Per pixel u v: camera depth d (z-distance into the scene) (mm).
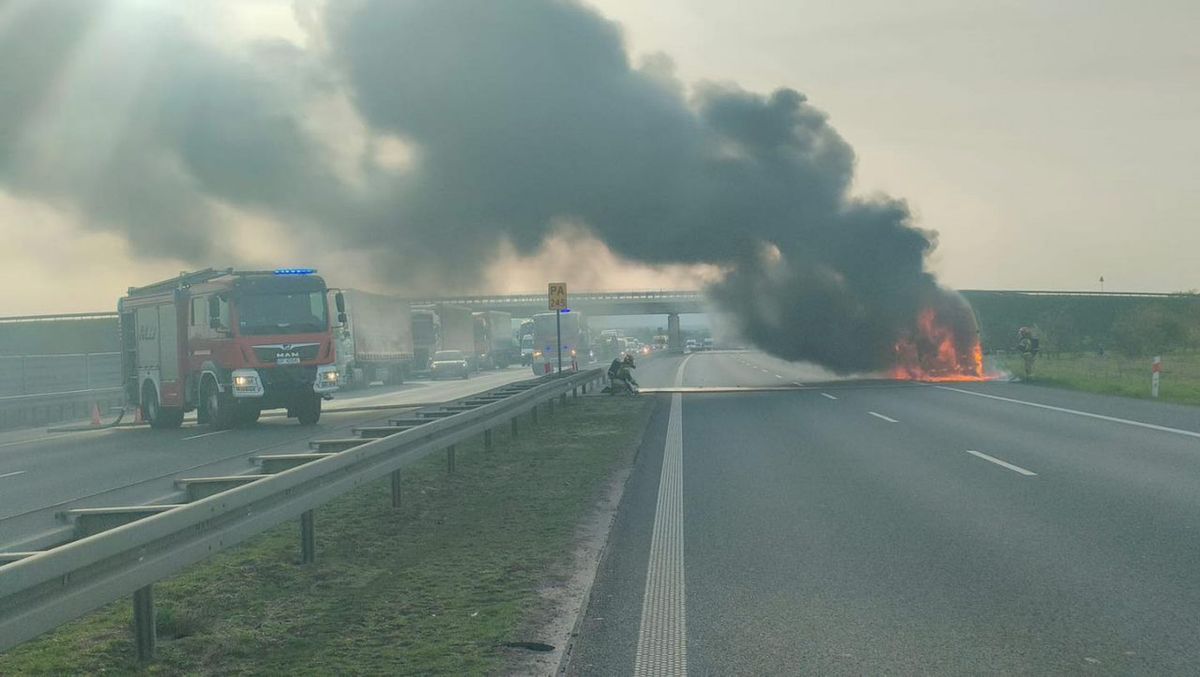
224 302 22938
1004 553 7797
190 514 5738
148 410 26906
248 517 6625
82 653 5871
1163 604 6285
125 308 28094
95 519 6953
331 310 24125
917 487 11250
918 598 6527
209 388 24156
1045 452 14156
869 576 7152
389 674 5246
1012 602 6387
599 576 7340
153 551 5445
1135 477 11680
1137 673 5027
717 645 5617
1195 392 24984
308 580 7582
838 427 18516
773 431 17984
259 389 22844
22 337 72125
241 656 5684
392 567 7926
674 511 10039
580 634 5891
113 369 42250
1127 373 37469
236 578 7691
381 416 26156
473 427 13648
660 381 40250
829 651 5465
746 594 6727
